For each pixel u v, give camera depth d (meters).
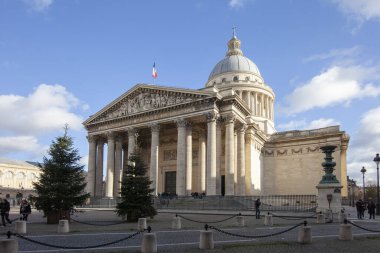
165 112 88.38
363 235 31.48
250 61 156.62
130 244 26.19
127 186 49.66
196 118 85.38
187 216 58.34
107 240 28.19
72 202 47.25
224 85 139.50
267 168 117.00
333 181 48.12
